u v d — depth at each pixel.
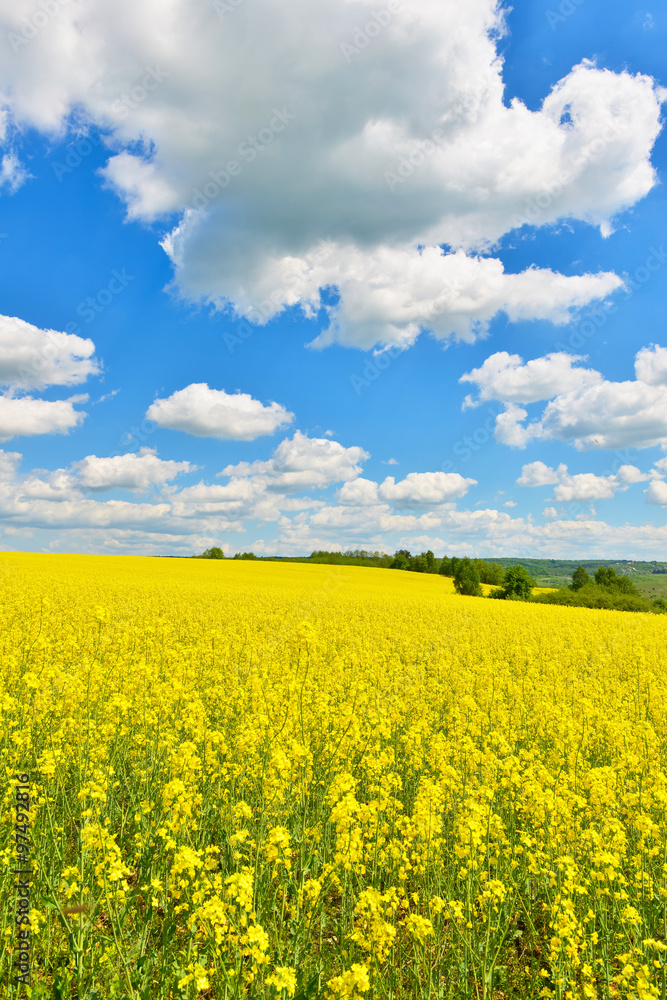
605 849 4.88
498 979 4.17
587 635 21.59
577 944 3.96
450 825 5.62
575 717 8.80
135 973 3.82
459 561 86.00
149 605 22.30
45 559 55.25
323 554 110.50
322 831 5.37
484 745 7.28
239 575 53.53
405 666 14.38
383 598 36.62
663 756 7.54
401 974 4.12
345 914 4.49
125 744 7.03
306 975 3.81
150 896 4.23
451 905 4.11
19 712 6.66
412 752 7.03
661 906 4.53
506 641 19.17
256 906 4.21
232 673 11.01
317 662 11.71
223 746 6.26
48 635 12.36
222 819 5.45
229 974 3.32
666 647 19.38
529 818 6.00
